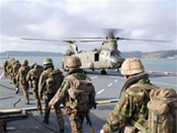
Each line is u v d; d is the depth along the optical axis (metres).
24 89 11.19
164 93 2.73
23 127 7.56
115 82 19.39
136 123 3.07
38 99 9.19
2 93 14.00
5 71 19.64
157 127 2.65
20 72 11.04
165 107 2.62
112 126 3.18
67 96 5.51
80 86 5.30
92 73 28.95
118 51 26.28
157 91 2.83
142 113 3.04
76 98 5.28
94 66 27.06
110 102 11.24
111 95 13.60
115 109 3.20
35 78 9.03
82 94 5.31
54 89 7.41
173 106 2.68
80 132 5.43
